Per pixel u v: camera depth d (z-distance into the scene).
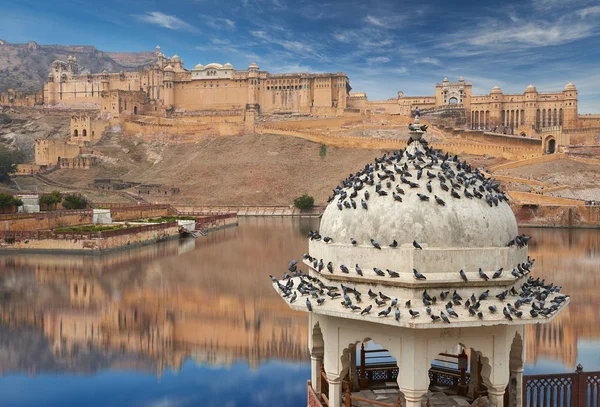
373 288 12.09
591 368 25.88
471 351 14.36
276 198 138.50
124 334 34.91
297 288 13.57
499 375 11.90
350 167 145.50
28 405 23.88
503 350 11.87
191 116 185.50
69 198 102.88
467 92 181.50
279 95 189.25
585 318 36.19
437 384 15.37
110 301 44.06
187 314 39.88
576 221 101.12
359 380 15.37
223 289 48.50
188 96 198.25
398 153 14.34
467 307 11.24
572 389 15.00
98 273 55.97
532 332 32.69
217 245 78.25
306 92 185.00
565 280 49.62
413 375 11.45
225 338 33.88
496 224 12.55
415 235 12.06
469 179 13.29
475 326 11.09
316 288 12.97
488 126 177.38
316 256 13.87
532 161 127.88
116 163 164.50
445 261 11.71
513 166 127.31
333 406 12.73
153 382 26.33
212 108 195.62
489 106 177.25
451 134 158.38
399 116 173.12
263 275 55.22
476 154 139.88
